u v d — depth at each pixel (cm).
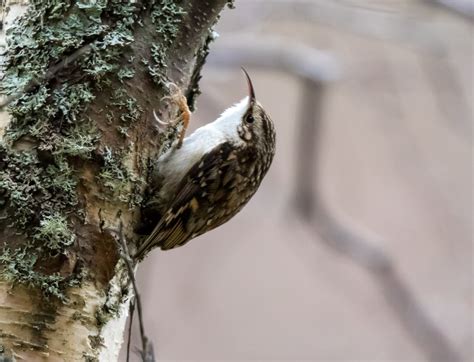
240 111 515
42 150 400
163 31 436
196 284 1054
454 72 992
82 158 406
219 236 1074
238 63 923
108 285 409
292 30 1016
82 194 405
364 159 1096
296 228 1020
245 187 510
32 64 416
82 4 423
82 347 396
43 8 424
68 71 413
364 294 1047
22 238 391
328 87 971
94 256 403
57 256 393
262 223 1076
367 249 912
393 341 1065
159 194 444
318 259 1066
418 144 1045
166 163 453
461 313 981
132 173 423
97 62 416
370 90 992
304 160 915
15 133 404
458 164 1036
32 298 388
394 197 1074
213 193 484
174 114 448
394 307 930
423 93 1017
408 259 1028
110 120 416
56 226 393
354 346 1084
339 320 1105
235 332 1072
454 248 1023
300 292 1113
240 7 941
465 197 1027
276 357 1070
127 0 430
